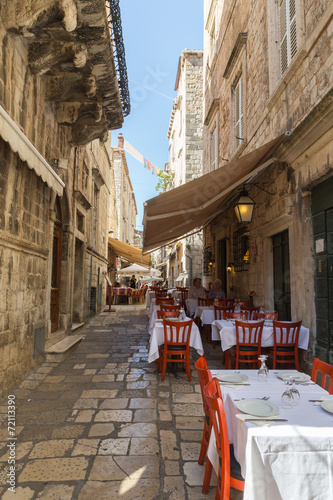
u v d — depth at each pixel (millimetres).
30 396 4648
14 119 4707
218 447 2285
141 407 4277
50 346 6938
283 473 1855
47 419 3916
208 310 8602
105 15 4617
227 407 2596
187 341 5441
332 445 1886
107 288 20734
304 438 1884
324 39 4691
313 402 2459
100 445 3330
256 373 3209
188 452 3211
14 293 4926
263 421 2068
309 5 5211
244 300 9438
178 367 6176
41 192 6172
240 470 2203
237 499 2271
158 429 3678
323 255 5137
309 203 5551
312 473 1861
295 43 6125
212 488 2695
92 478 2799
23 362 5375
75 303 10711
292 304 6008
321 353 5129
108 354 7102
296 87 5668
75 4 4227
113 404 4371
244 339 5535
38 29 4379
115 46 5906
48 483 2729
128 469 2930
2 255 4465
